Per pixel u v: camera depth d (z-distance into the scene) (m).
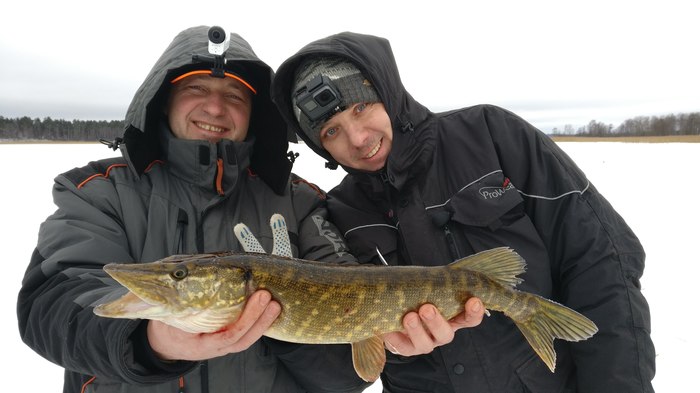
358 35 0.70
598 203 0.66
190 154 0.65
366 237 0.73
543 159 0.69
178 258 0.54
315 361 0.63
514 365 0.67
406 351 0.63
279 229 0.67
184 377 0.57
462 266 0.63
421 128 0.71
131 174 0.66
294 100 0.71
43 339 0.51
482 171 0.68
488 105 0.75
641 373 0.61
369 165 0.70
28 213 2.74
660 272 1.72
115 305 0.46
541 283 0.66
